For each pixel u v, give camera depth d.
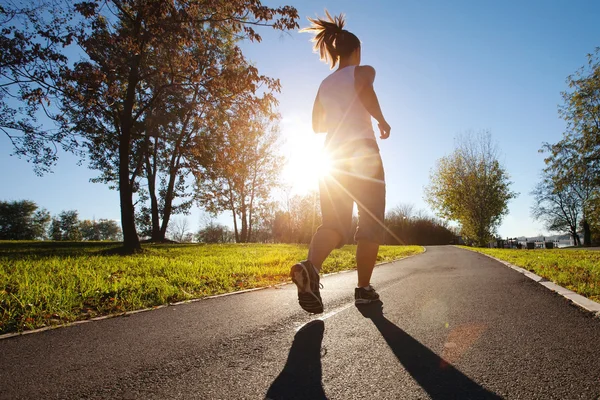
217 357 2.02
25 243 20.45
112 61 12.40
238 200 33.22
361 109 3.03
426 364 1.83
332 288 4.68
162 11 11.27
